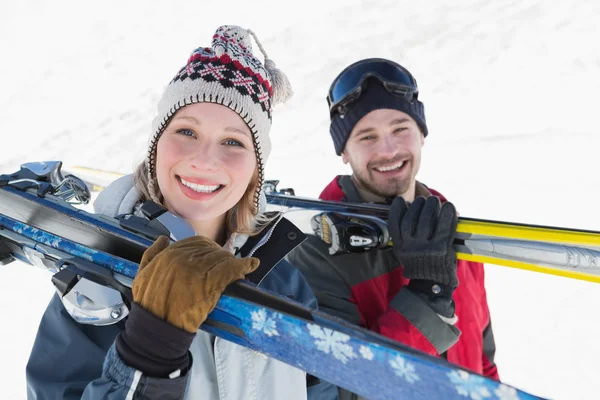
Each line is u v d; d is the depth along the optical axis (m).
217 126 1.21
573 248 1.81
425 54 10.09
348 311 1.77
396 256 1.80
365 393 0.81
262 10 14.71
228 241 1.35
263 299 0.91
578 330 2.93
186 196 1.22
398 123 1.96
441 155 6.18
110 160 9.08
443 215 1.63
